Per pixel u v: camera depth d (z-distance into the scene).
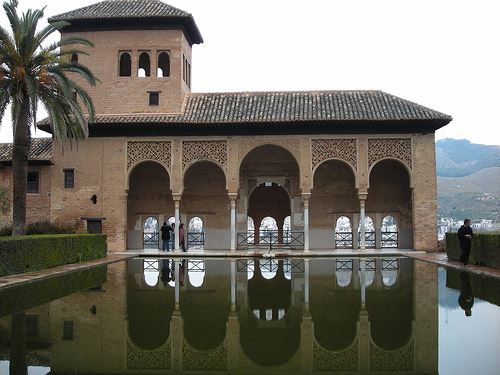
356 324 7.32
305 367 5.39
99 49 24.58
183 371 5.29
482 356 5.63
